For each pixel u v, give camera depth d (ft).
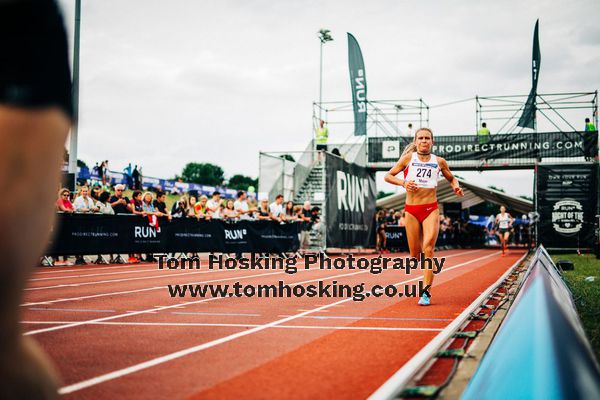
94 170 83.87
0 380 2.41
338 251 73.87
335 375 11.71
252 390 10.57
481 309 21.44
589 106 85.46
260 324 18.38
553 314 5.54
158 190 51.90
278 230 60.80
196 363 12.82
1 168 2.13
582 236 73.82
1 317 2.23
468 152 89.86
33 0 2.15
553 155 86.53
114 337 16.06
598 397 4.32
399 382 10.48
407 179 23.75
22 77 2.15
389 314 20.62
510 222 76.54
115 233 45.60
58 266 44.27
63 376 11.60
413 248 24.26
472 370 11.89
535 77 87.20
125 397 10.09
